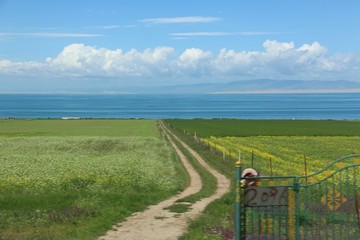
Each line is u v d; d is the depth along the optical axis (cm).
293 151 5322
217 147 5594
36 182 2697
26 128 9500
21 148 5241
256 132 8325
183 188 2852
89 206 2061
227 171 3569
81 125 10462
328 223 1560
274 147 5812
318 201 1572
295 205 1332
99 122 11675
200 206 2173
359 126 9981
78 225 1745
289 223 1348
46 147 5338
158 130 8706
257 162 4197
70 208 2006
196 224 1752
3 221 1792
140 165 3522
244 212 1279
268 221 1439
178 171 3494
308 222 1560
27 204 2159
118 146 5406
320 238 1464
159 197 2416
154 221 1845
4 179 2766
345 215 1596
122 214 1945
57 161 3772
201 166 3941
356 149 5584
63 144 5619
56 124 10888
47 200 2228
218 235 1580
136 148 5219
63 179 2767
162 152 4797
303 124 10700
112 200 2253
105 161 3756
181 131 8338
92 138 6519
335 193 1703
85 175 2897
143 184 2734
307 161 4356
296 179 1334
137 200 2277
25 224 1752
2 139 6366
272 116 18375
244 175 1328
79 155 4434
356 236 1478
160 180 2852
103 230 1681
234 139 7000
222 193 2602
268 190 1291
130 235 1623
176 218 1900
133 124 10775
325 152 5234
